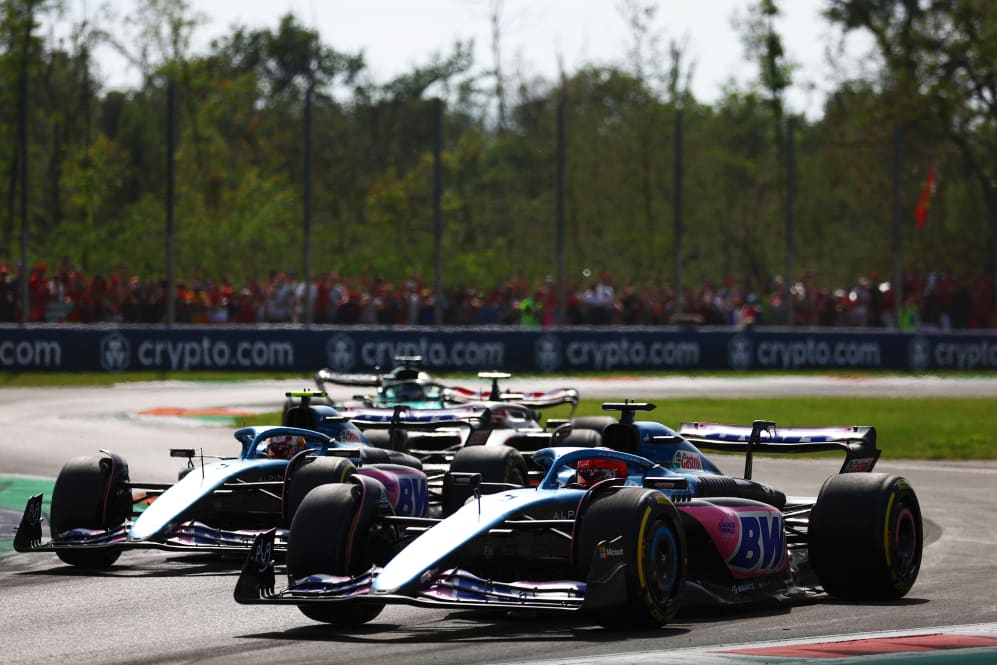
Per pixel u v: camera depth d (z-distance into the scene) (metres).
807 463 70.75
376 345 123.12
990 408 100.25
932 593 34.53
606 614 28.09
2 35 193.25
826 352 140.00
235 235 184.62
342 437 45.09
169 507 37.03
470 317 139.88
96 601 33.31
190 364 119.44
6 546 42.84
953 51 193.88
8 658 26.42
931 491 58.47
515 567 31.38
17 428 81.00
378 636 28.50
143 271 174.88
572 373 129.00
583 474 32.22
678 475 33.81
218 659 26.16
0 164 194.00
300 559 29.27
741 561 31.64
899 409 98.56
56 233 175.88
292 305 133.38
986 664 24.64
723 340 135.75
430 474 55.31
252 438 41.47
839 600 33.38
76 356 116.94
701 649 26.19
